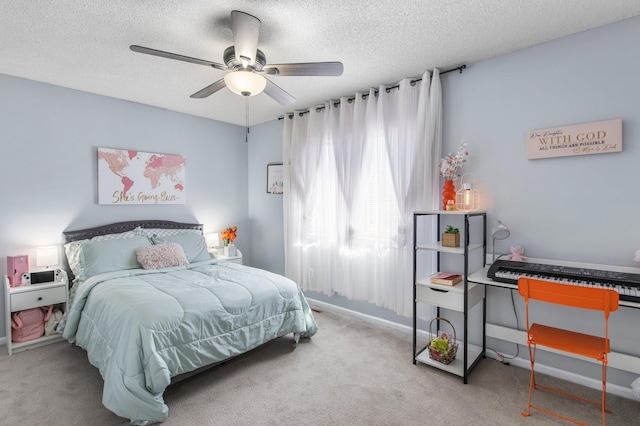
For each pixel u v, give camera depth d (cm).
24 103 300
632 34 204
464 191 264
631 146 206
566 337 191
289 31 217
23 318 277
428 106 280
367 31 218
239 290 249
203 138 431
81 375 236
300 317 279
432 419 189
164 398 208
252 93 225
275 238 448
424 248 248
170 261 322
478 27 214
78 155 331
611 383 213
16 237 297
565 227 229
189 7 191
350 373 239
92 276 285
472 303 237
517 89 246
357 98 328
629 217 207
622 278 184
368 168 324
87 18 202
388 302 313
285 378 232
